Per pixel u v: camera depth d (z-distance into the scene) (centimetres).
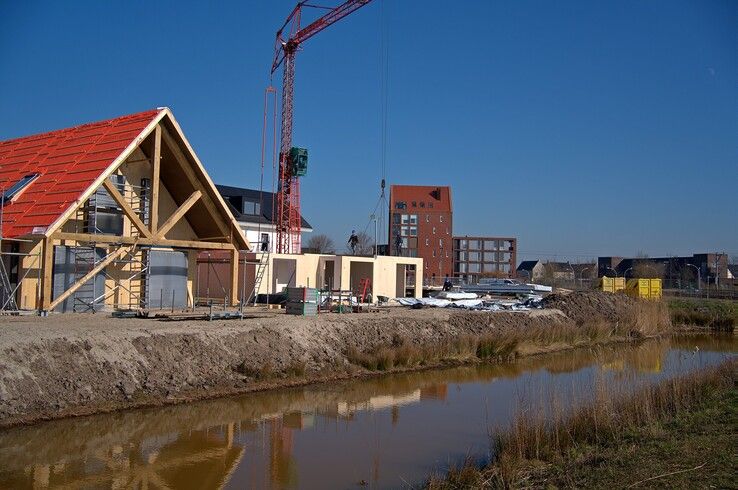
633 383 1495
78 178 2172
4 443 1213
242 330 1925
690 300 5225
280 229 5288
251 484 1052
